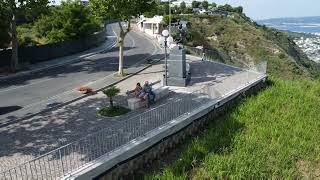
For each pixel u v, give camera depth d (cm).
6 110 1953
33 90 2417
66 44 4006
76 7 4438
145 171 1430
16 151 1384
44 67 3291
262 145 1645
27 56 3484
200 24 9694
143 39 5650
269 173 1454
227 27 9875
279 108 2177
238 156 1488
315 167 1572
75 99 2075
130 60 3522
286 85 2739
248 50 9262
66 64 3500
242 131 1772
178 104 1747
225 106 2089
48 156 1323
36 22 5422
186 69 2522
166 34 2245
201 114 1836
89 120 1720
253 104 2156
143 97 1900
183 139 1698
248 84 2425
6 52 3316
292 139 1738
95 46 4812
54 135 1540
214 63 3183
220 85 2259
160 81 2473
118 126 1578
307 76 8394
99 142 1427
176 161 1456
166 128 1573
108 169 1270
